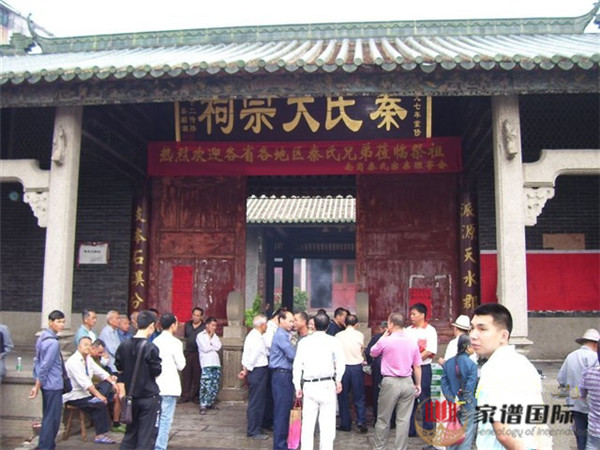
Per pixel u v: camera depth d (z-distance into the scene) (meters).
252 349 8.16
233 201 11.42
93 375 8.02
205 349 9.70
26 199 8.31
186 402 10.44
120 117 9.96
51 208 8.23
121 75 7.50
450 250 10.80
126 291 11.25
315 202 19.58
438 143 10.27
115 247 11.41
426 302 10.71
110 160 10.01
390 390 6.89
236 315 10.70
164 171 10.84
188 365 10.48
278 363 7.67
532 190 7.56
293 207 19.06
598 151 7.55
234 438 8.05
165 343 7.04
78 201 11.62
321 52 9.52
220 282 11.27
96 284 11.35
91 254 11.45
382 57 7.77
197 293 11.28
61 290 8.10
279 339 7.75
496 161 7.67
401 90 7.48
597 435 5.23
